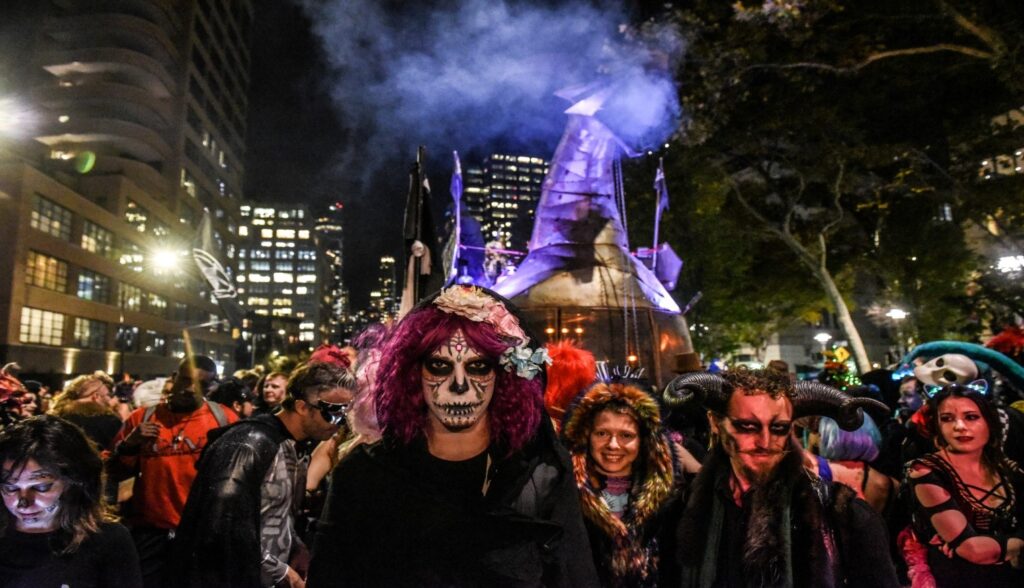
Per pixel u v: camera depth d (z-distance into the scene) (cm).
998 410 381
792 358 3778
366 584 192
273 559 283
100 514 246
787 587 215
